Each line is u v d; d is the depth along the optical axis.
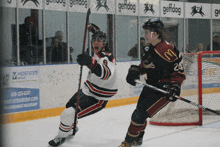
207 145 4.30
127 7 9.51
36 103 6.68
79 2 8.35
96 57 4.00
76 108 4.08
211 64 6.22
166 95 3.80
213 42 11.95
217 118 6.17
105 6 8.99
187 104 5.68
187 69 5.70
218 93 6.36
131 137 3.91
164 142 4.50
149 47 3.87
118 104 8.41
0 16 6.77
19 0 7.10
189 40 11.46
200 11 11.45
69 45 8.25
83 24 8.54
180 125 5.68
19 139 4.82
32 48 7.45
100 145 4.41
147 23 3.82
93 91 4.16
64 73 7.19
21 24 7.23
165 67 3.83
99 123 6.10
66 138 4.80
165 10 10.57
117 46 9.43
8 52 6.94
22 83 6.39
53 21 7.86
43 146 4.40
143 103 3.87
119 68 8.40
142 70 4.01
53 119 6.64
